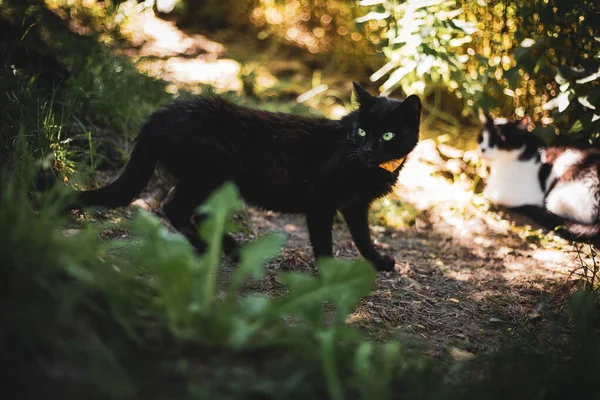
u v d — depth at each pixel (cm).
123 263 212
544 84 427
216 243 197
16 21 388
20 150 278
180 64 582
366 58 615
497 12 425
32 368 151
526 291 314
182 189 299
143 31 641
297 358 181
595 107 353
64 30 475
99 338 169
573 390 201
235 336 177
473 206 426
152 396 156
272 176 304
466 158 468
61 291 170
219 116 296
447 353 236
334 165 308
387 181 322
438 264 348
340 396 165
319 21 656
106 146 379
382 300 287
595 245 374
